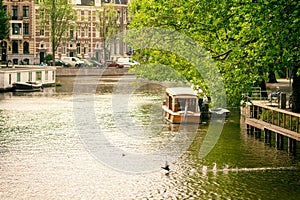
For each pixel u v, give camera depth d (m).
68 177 31.86
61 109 59.72
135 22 40.72
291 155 36.59
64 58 123.56
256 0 27.28
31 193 29.03
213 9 30.39
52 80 91.12
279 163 34.56
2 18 112.00
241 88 31.38
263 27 26.73
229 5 29.83
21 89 81.25
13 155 36.81
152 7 36.12
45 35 131.25
